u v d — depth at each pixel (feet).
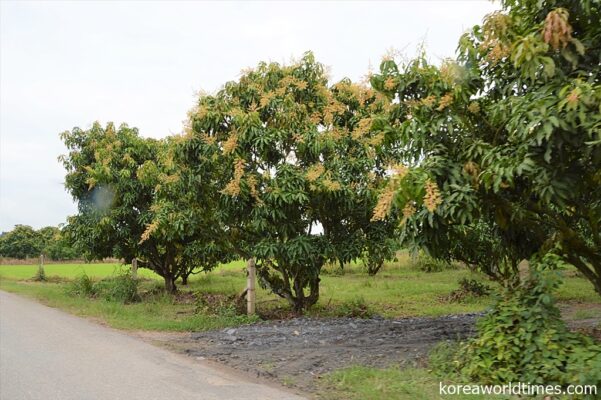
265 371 19.71
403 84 21.33
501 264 34.99
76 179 52.47
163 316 36.24
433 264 81.87
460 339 23.07
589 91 14.71
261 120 33.96
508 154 17.87
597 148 15.53
